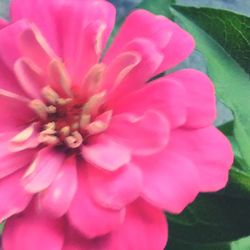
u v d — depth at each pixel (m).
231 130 0.30
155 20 0.24
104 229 0.21
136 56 0.22
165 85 0.22
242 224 0.26
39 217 0.22
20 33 0.22
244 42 0.27
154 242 0.22
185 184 0.22
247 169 0.27
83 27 0.23
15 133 0.23
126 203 0.21
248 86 0.27
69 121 0.23
